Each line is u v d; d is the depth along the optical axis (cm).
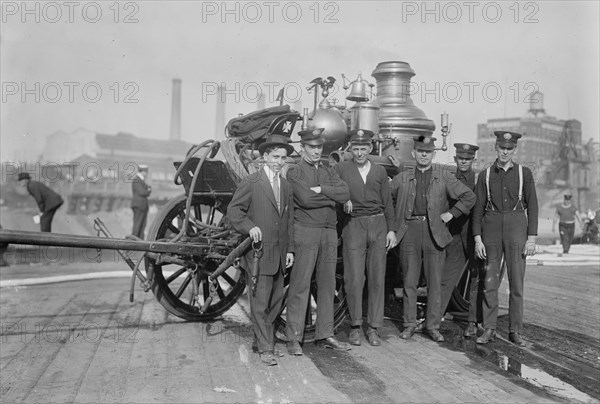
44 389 382
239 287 615
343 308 532
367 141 501
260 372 422
